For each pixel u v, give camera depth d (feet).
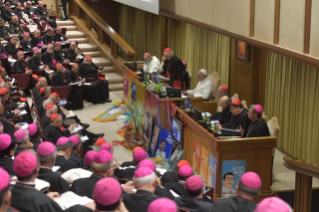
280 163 28.43
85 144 29.09
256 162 21.90
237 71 36.68
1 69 35.17
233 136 21.98
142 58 64.54
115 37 52.19
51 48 47.29
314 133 26.61
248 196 11.09
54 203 10.98
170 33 51.31
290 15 21.57
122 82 51.06
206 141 22.75
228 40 37.35
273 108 31.42
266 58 32.35
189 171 15.84
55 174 13.56
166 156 28.27
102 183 9.12
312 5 19.58
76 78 42.42
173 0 39.58
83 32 63.00
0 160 14.64
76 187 12.93
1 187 8.51
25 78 42.45
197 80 45.06
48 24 62.80
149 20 60.54
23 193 10.77
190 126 24.98
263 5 24.25
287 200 22.79
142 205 11.20
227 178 21.80
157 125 29.73
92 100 43.39
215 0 30.78
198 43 43.73
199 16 33.99
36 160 11.14
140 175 11.59
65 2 67.10
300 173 17.02
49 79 43.62
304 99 27.43
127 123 37.27
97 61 54.85
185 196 14.87
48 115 26.61
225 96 28.27
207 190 18.99
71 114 32.96
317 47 19.45
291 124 29.12
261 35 24.76
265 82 32.68
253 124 23.58
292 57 21.18
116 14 72.49
